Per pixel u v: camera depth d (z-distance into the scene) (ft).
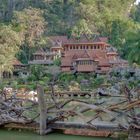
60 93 148.15
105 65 265.34
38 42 362.33
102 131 55.83
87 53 268.00
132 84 177.37
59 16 440.86
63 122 58.59
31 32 371.97
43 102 57.88
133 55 204.74
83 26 380.99
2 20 433.48
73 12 442.09
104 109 54.75
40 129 58.08
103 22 423.64
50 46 348.18
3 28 329.11
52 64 300.61
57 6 449.89
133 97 69.41
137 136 50.96
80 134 57.93
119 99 106.22
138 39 208.33
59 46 326.44
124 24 412.36
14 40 322.96
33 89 182.60
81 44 293.64
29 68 286.87
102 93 146.20
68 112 58.03
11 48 302.04
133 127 51.49
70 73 246.47
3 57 271.28
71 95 151.53
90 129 55.98
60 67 267.59
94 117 56.54
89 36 318.24
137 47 204.03
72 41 299.99
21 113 62.28
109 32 409.49
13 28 371.97
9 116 62.18
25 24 374.63
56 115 59.52
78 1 463.01
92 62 262.88
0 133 59.72
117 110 54.03
